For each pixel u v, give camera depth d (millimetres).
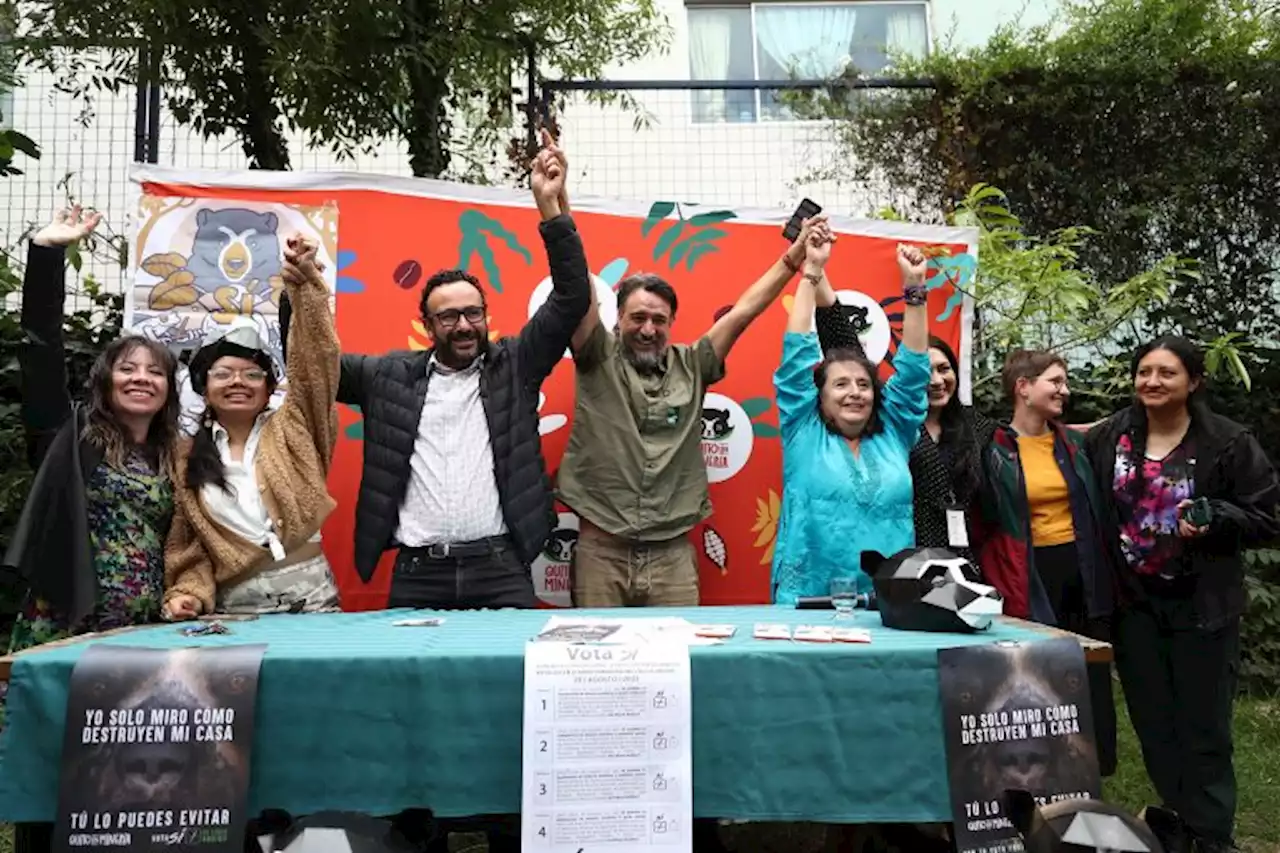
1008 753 1758
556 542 3701
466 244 3750
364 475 2906
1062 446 3139
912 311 3115
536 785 1673
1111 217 5188
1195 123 5184
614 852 1674
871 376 2965
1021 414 3256
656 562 3148
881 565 2152
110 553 2494
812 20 7250
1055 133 5234
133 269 3555
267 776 1717
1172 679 2930
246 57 4566
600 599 3131
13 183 5152
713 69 7199
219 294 3592
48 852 1804
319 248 3662
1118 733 4078
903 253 3193
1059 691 1806
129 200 3580
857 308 3922
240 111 4812
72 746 1646
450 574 2818
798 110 5484
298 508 2648
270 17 4371
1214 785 2838
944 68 5289
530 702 1703
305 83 4328
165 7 4125
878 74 5512
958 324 3969
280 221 3646
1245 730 4141
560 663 1734
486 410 2912
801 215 3264
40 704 1692
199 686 1698
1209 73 5156
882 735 1769
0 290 4312
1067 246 5008
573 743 1698
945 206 5223
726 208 3879
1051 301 4367
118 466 2555
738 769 1751
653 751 1715
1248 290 5207
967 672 1780
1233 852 2828
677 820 1699
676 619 2162
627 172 5609
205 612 2518
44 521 2432
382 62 4641
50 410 2607
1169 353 2902
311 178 3678
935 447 3221
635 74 7129
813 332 3098
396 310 3686
